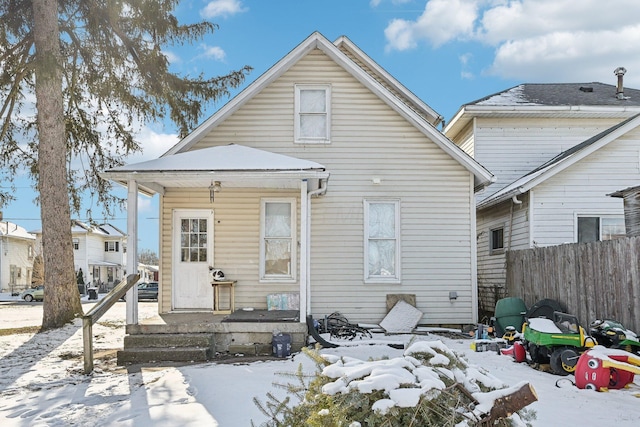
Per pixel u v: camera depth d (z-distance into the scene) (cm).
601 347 600
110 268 4994
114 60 1333
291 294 1067
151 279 6166
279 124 1106
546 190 1191
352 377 287
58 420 507
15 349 936
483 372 329
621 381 573
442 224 1099
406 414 272
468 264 1093
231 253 1083
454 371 303
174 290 1070
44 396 601
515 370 684
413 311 1058
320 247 1091
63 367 771
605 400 527
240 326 859
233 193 1092
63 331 1123
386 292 1087
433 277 1091
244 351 847
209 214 1087
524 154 1513
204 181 953
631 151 1188
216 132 1104
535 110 1466
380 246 1105
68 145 1420
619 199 1175
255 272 1080
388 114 1109
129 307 846
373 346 887
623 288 730
